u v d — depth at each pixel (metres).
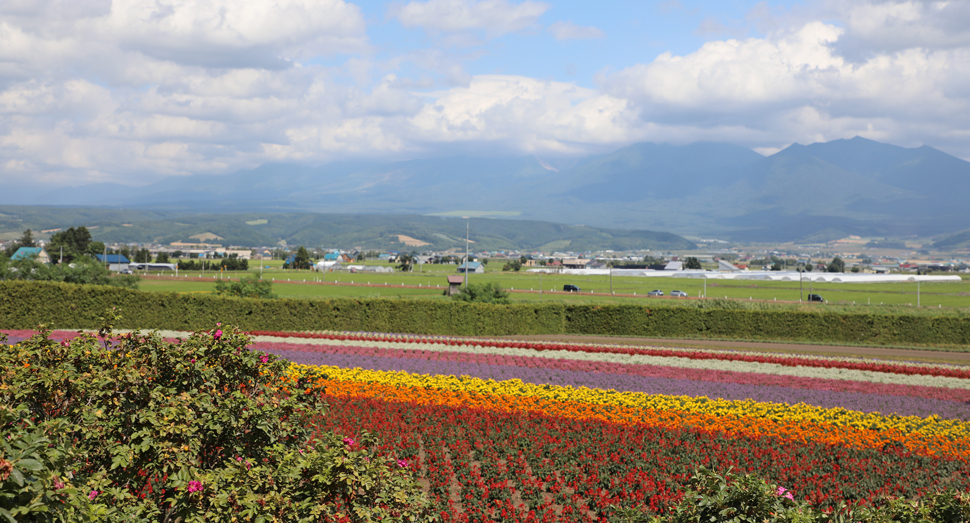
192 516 9.14
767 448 19.62
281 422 11.16
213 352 11.33
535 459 18.09
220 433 10.55
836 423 23.45
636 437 20.34
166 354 11.00
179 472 9.53
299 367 14.71
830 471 17.89
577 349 41.62
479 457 18.62
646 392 29.02
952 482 17.61
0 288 44.47
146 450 9.95
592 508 15.45
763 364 38.53
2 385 9.55
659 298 103.19
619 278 168.50
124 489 9.61
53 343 10.94
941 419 25.41
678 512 9.78
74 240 181.38
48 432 7.67
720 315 54.72
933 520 9.70
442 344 43.16
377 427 20.50
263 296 57.25
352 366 32.78
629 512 11.29
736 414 24.19
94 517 7.81
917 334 53.16
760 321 54.41
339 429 20.16
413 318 54.34
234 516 9.07
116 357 10.95
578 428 21.20
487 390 26.88
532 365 35.81
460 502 15.76
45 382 9.88
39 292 45.41
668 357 40.09
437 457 17.88
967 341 52.88
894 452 19.81
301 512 9.52
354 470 9.65
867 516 9.97
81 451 9.06
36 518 6.81
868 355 45.53
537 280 152.12
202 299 49.94
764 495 9.09
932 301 110.00
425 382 28.12
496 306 55.12
